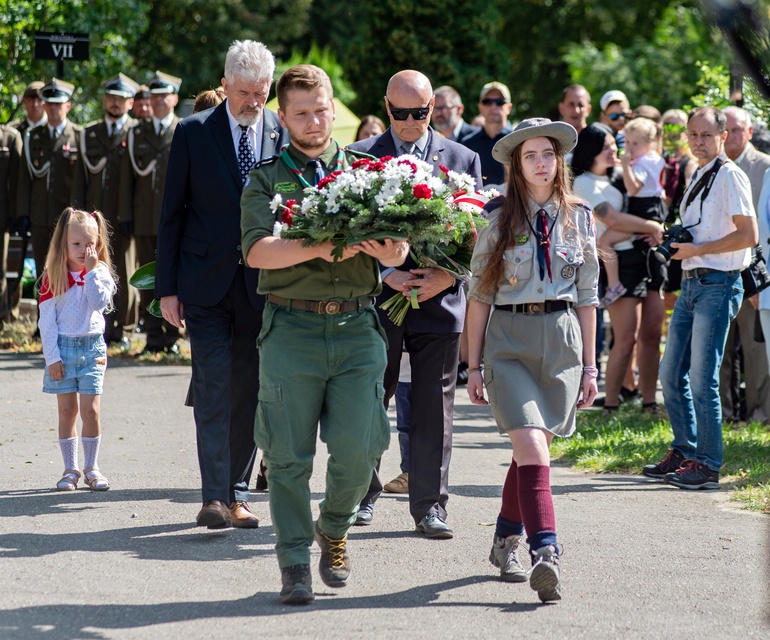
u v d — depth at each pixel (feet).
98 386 36.94
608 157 51.26
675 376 40.14
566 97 62.44
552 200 26.71
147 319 67.46
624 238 50.70
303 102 26.04
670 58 147.74
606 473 41.39
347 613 24.62
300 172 26.17
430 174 25.17
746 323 49.65
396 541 31.01
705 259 39.29
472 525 32.89
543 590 25.07
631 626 23.86
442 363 31.78
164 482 37.91
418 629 23.53
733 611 24.93
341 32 186.50
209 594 25.89
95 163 69.56
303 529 25.48
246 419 32.73
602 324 60.90
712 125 39.75
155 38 158.61
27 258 84.74
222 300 32.04
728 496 37.24
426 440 31.81
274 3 168.96
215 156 31.83
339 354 25.32
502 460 43.50
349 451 25.35
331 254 24.30
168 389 56.85
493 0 127.65
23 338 72.13
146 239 68.69
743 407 52.44
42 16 91.25
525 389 26.11
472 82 122.11
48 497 35.47
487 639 22.93
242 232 25.76
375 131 65.36
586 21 182.50
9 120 89.86
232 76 31.14
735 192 38.93
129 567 27.89
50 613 24.32
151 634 23.08
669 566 28.50
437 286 30.53
